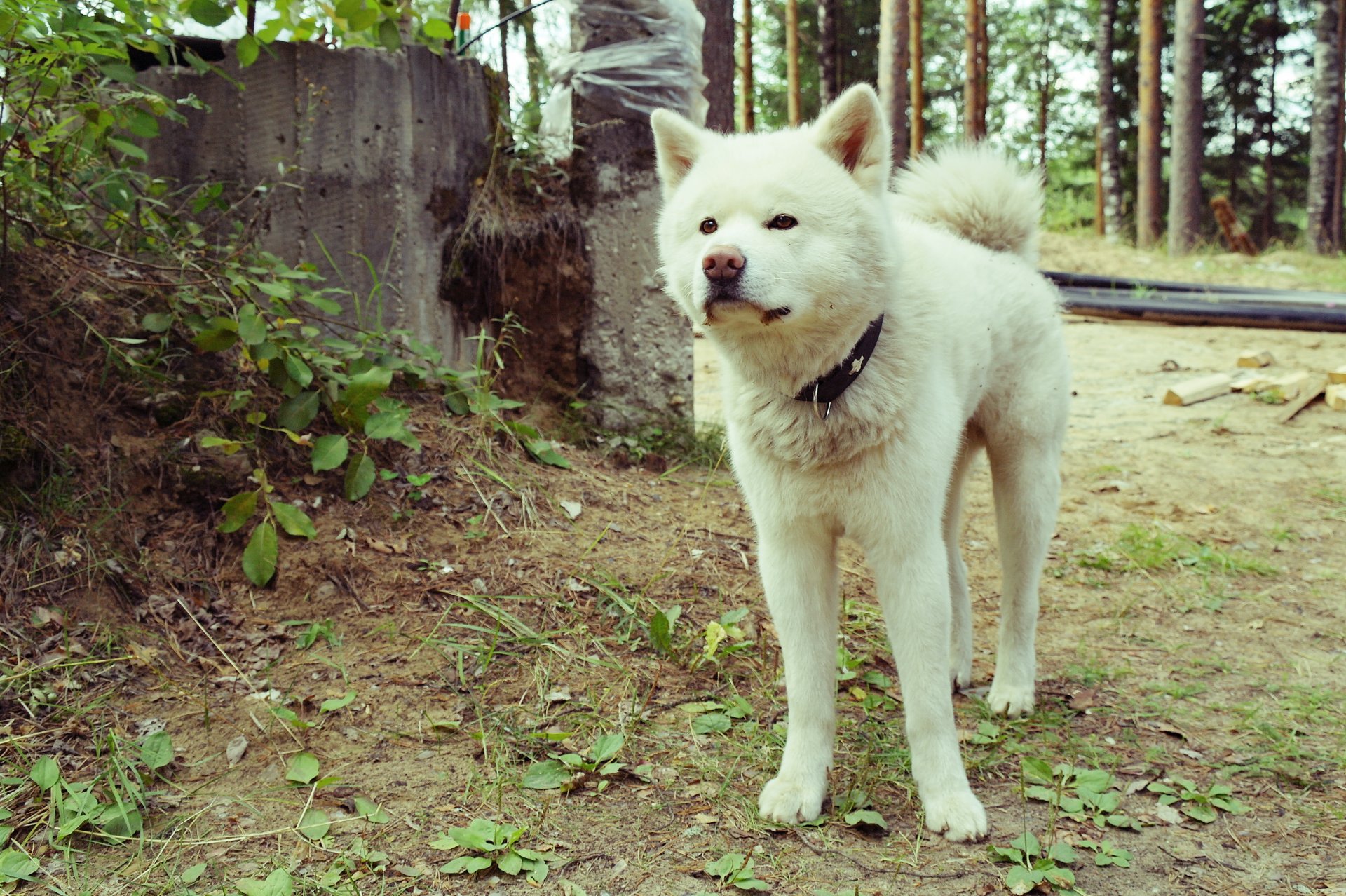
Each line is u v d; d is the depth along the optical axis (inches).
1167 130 1067.3
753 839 91.0
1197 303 392.8
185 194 163.9
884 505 93.7
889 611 96.8
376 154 168.4
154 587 120.6
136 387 135.5
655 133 107.6
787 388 94.2
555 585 134.5
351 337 166.7
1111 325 390.9
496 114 182.5
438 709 109.9
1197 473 221.1
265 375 146.0
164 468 131.3
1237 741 113.0
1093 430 257.6
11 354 125.7
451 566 134.6
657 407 193.0
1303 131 1047.0
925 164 135.0
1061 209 1133.1
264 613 122.3
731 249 86.8
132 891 80.2
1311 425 252.4
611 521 155.3
